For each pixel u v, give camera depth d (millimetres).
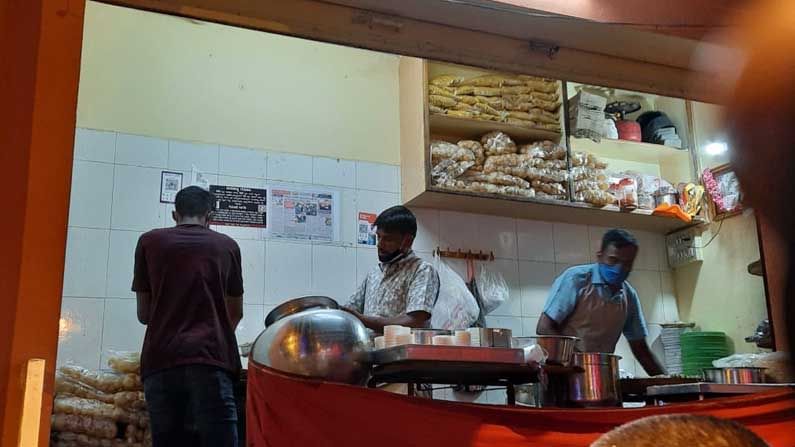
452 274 4555
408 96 4785
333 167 4621
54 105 1856
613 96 5406
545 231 5012
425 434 2328
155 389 2932
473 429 2344
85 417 3311
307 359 2461
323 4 2777
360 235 4586
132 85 4285
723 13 2859
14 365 1687
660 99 5539
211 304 3049
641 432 722
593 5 2977
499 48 3057
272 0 2705
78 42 1915
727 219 5023
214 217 4281
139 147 4219
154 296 3045
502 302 4711
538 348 2598
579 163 4934
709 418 740
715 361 4535
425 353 2420
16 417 1634
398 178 4762
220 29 4547
